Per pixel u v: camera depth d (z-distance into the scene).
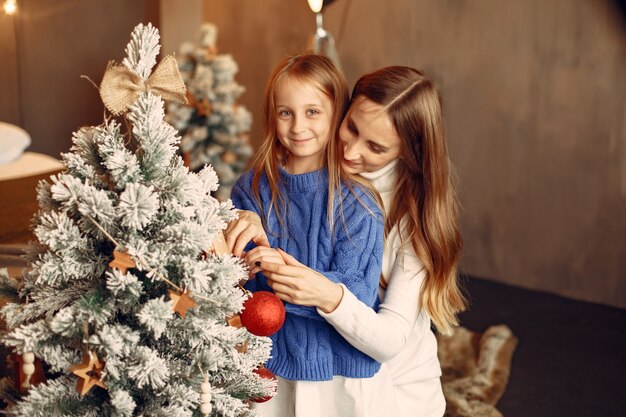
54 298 0.91
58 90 3.71
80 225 0.90
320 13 2.78
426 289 1.27
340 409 1.22
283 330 1.21
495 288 3.76
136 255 0.86
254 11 4.55
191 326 0.92
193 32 3.98
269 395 1.06
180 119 3.78
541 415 2.54
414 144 1.24
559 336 3.19
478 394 2.66
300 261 1.22
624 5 3.26
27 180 2.29
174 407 0.89
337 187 1.23
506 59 3.66
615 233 3.48
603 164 3.46
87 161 0.94
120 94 0.95
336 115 1.23
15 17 3.56
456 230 1.29
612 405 2.63
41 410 0.87
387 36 4.00
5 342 0.88
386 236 1.30
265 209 1.26
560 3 3.45
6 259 1.57
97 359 0.85
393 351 1.18
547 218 3.68
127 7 3.74
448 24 3.79
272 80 1.22
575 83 3.48
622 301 3.51
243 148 3.90
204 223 0.93
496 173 3.80
